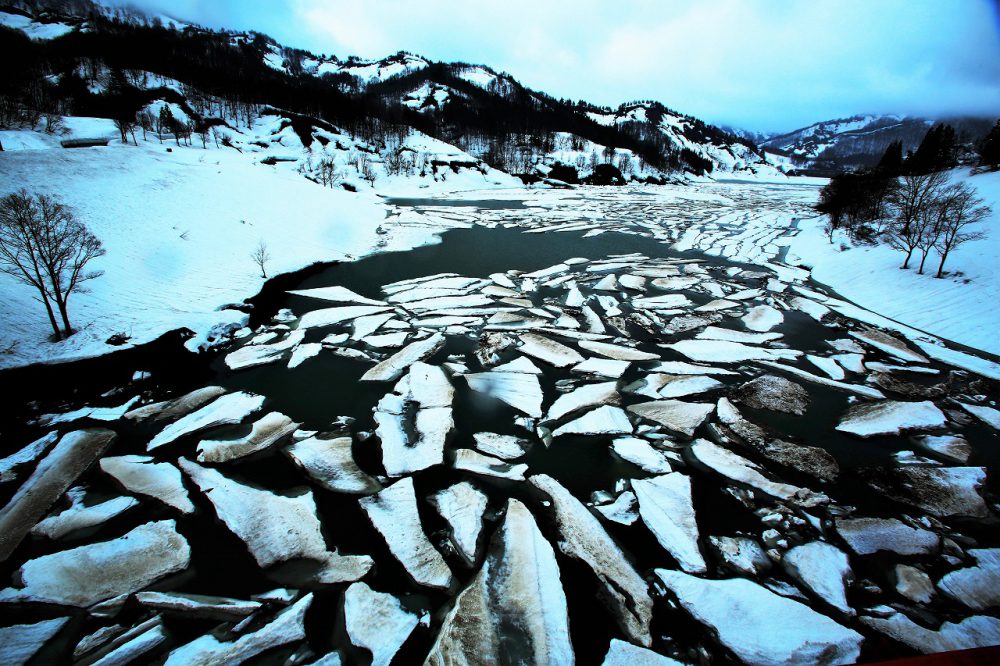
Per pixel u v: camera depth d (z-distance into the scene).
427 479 7.19
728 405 9.23
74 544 5.80
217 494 6.64
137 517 6.23
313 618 4.96
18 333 9.29
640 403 9.39
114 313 10.89
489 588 5.30
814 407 9.33
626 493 6.95
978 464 7.65
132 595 5.12
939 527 6.35
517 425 8.66
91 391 9.02
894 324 13.54
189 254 14.83
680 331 13.16
